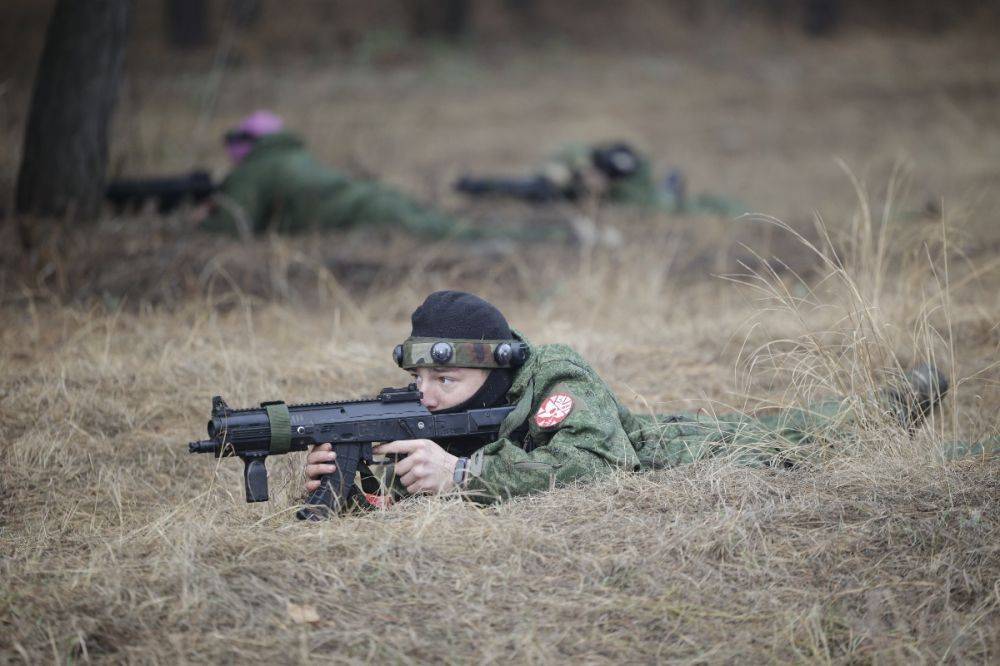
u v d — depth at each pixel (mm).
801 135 68188
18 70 73438
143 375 20312
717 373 21281
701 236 35438
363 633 11039
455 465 13805
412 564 12242
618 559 12328
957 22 109688
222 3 96562
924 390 16844
